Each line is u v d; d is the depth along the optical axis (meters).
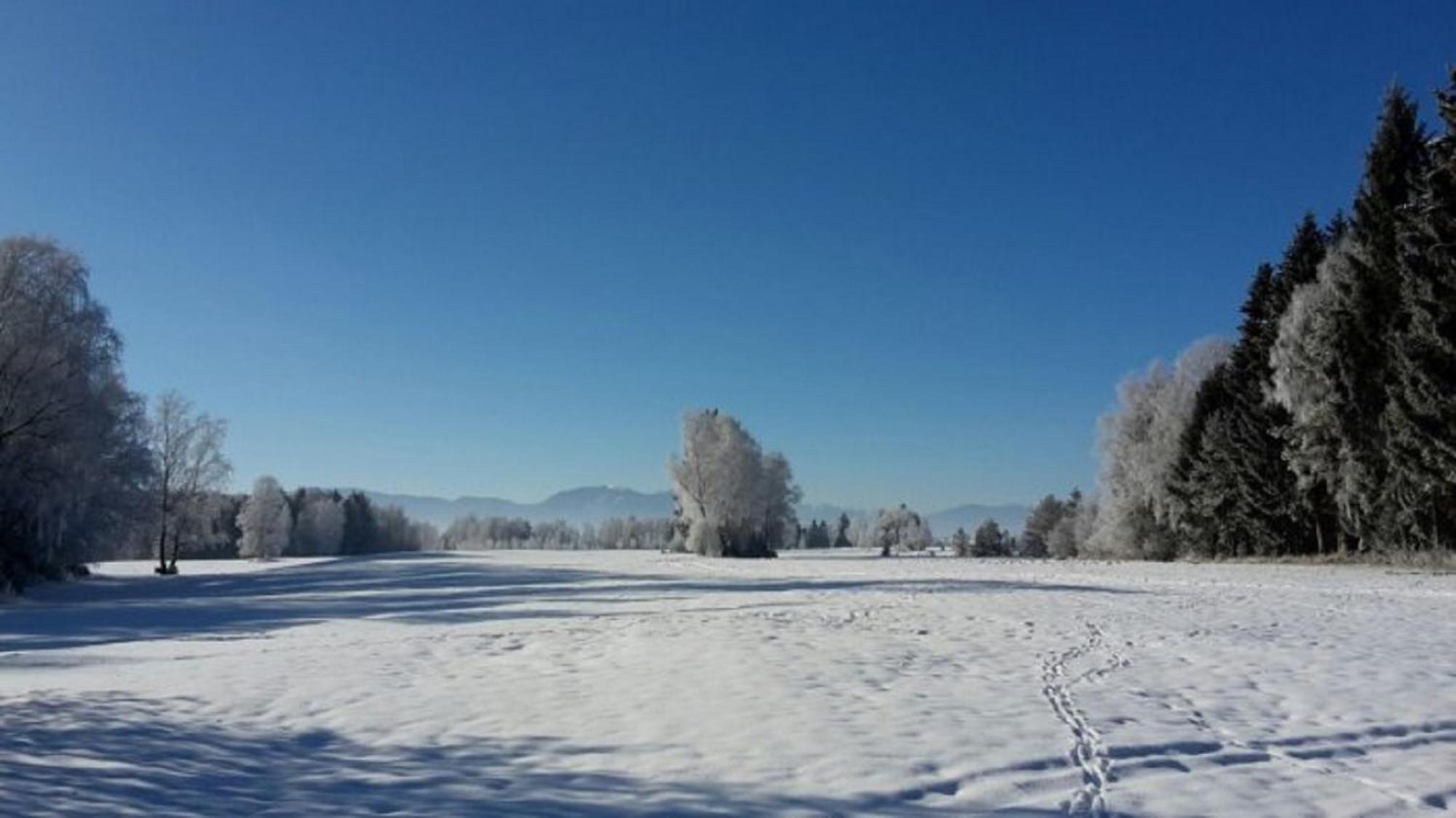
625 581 43.38
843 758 7.74
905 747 8.07
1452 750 8.02
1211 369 61.91
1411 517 36.16
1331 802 6.61
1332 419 38.62
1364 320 37.19
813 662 13.16
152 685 11.74
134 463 45.72
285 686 11.61
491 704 10.30
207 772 7.55
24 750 8.23
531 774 7.46
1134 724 8.86
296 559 99.12
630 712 9.76
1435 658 12.95
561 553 115.81
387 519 155.62
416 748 8.35
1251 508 50.81
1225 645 14.53
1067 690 10.76
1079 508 96.94
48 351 35.97
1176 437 59.81
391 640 17.34
